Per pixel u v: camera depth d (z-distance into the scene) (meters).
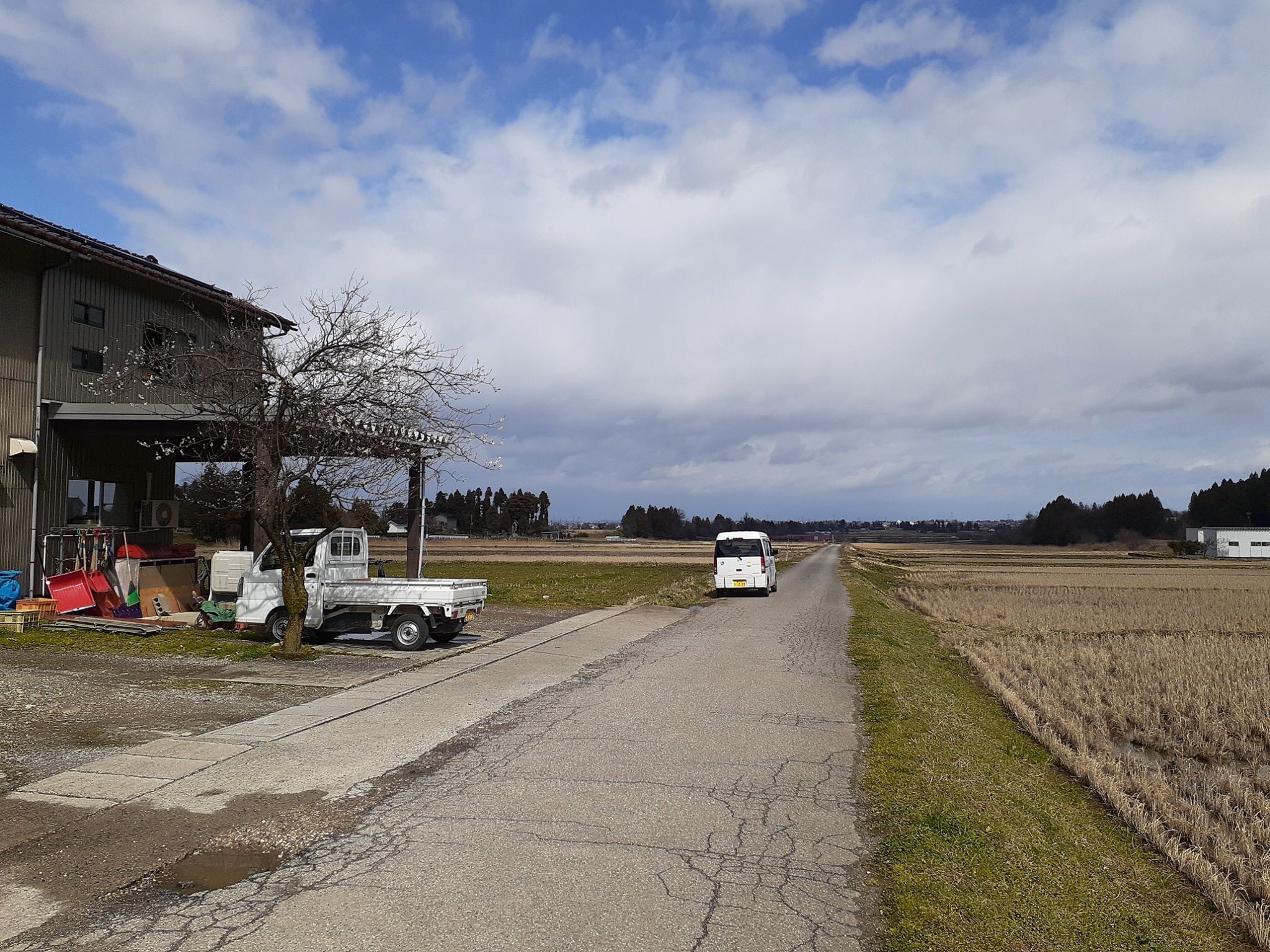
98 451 18.38
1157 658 18.67
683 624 20.67
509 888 4.88
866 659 14.64
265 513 12.96
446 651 14.56
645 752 8.15
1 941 4.15
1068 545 182.12
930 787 7.13
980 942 4.42
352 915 4.48
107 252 18.61
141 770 7.13
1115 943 4.64
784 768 7.66
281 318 18.23
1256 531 114.19
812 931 4.44
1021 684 14.80
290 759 7.56
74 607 16.19
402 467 14.01
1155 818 7.82
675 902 4.75
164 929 4.30
